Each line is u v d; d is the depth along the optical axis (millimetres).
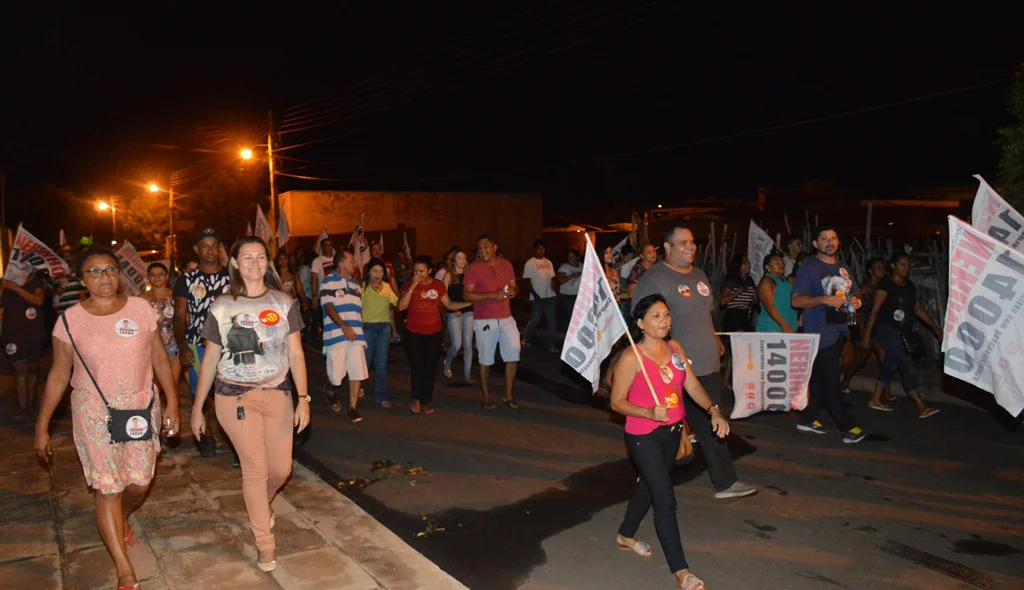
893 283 8680
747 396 6695
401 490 6551
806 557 5105
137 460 4285
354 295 8891
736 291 10297
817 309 7570
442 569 5031
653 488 4562
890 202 26500
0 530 5301
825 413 8883
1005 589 4652
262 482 4586
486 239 9109
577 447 7770
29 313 8664
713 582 4762
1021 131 9562
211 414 7016
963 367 5125
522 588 4750
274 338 4547
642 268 10180
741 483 6156
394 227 30719
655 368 4656
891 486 6430
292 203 29062
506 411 9320
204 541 5094
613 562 5086
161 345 4516
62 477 6465
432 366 9141
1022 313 4879
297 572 4648
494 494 6430
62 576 4594
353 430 8508
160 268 7516
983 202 6289
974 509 5906
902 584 4723
